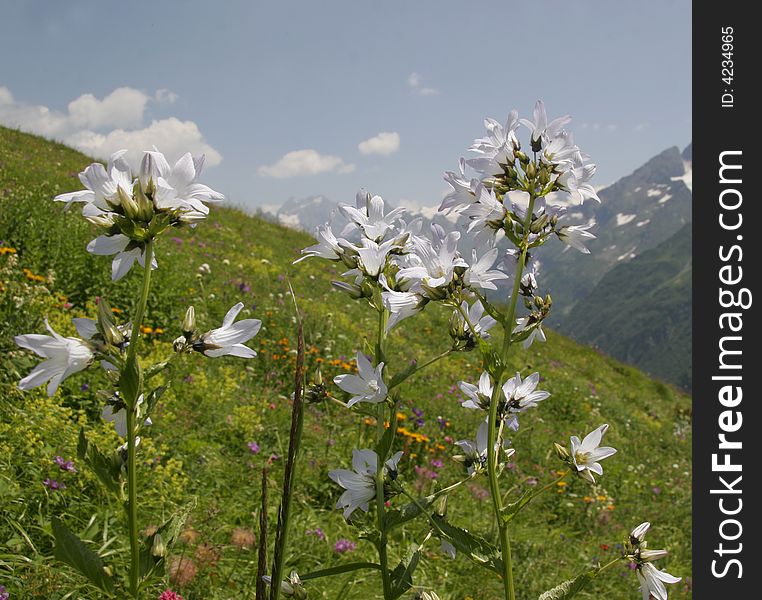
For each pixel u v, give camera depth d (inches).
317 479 212.4
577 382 676.1
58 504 142.2
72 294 309.4
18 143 821.2
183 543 135.3
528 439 371.2
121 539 137.6
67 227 355.6
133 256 66.9
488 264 79.0
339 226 85.1
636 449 504.4
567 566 222.7
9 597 111.7
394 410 80.1
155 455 175.5
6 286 249.6
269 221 972.6
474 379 505.0
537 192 82.0
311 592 145.2
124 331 68.9
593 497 309.0
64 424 166.4
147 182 64.5
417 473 251.8
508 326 81.2
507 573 77.5
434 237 81.0
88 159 928.3
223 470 195.6
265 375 319.9
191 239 573.9
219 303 403.9
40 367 64.0
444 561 186.7
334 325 461.1
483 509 239.8
